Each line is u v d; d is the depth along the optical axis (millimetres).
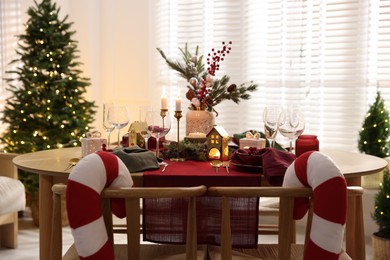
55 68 4129
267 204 3295
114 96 4977
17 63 4809
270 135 2408
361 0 4074
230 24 4555
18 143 4012
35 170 2180
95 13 4934
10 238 3584
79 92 4223
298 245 2045
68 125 4141
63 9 4887
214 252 2023
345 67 4176
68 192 1547
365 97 4145
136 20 4844
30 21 4207
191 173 2059
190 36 4684
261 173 2074
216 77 4602
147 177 2016
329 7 4184
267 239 3824
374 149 3723
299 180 1629
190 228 1606
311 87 4305
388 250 3252
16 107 4102
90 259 1551
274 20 4391
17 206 3418
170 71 4762
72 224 1549
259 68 4488
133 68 4891
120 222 3996
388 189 3297
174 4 4715
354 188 1887
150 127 2408
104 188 1609
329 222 1547
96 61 4973
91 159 1586
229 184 2018
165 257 1931
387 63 4055
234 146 2557
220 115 4637
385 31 4031
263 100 4504
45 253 2293
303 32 4277
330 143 4281
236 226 2012
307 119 4336
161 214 2066
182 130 4789
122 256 1961
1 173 3539
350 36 4145
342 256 1868
